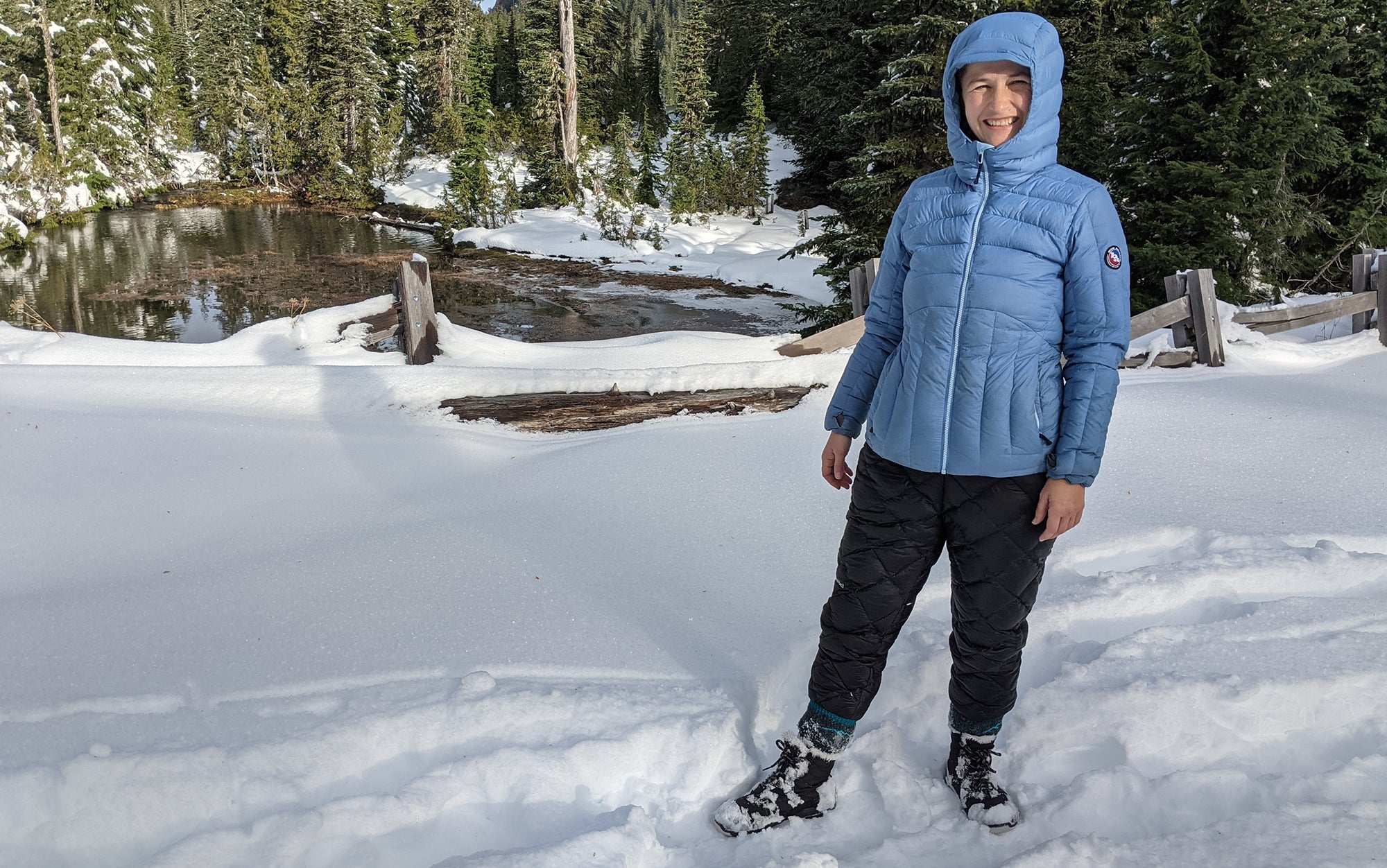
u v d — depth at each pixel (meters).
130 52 32.62
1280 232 9.19
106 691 2.15
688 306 14.27
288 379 4.75
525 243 20.31
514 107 38.91
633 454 4.13
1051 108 1.71
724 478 3.83
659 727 2.06
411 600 2.70
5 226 19.98
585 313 13.62
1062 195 1.70
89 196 27.67
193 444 4.07
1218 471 3.89
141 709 2.09
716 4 40.00
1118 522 3.32
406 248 20.42
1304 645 2.40
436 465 4.07
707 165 25.33
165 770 1.81
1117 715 2.17
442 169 32.12
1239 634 2.47
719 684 2.28
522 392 4.70
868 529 1.90
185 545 3.13
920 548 1.87
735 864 1.81
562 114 27.48
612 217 20.91
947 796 2.02
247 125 35.06
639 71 44.38
